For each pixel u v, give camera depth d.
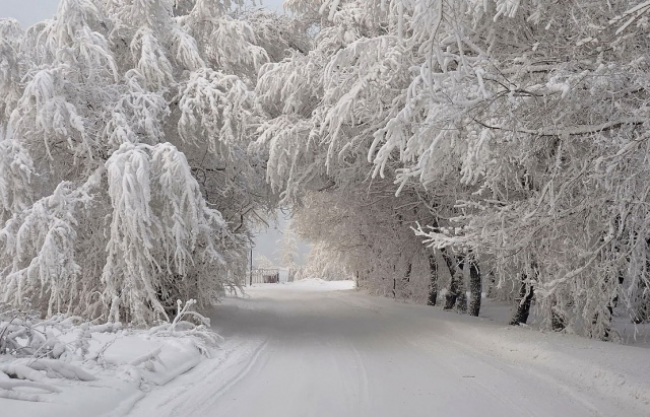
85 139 12.09
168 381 7.93
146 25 14.29
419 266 27.47
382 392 7.77
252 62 16.42
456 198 14.12
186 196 12.42
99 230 12.73
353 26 14.20
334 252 32.84
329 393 7.67
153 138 12.84
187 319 14.04
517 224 8.98
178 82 14.71
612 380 7.81
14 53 12.60
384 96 11.34
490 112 7.26
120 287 12.73
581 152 8.28
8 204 12.11
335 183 16.91
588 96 7.29
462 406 7.03
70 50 12.59
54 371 6.61
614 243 8.37
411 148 7.52
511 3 6.87
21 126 12.35
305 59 14.39
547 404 7.16
